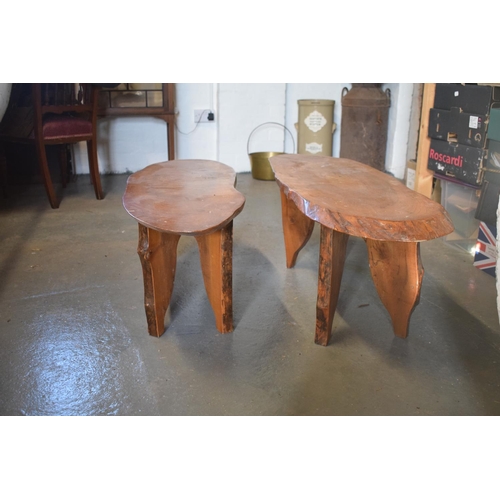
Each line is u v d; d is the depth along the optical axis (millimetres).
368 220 1704
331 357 1987
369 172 2385
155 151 4930
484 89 2623
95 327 2186
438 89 2992
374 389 1808
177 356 1996
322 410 1705
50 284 2559
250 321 2244
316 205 1825
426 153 3215
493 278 2658
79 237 3199
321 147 4949
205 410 1709
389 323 2234
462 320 2250
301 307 2363
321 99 4945
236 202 1997
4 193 4000
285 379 1861
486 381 1851
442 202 3182
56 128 3646
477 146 2711
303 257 2953
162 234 2051
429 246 3096
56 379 1855
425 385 1830
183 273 2709
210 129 4961
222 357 1989
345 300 2438
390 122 4879
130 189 2203
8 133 3791
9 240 3125
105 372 1897
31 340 2082
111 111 4250
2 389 1801
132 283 2588
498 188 2576
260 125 5004
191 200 2035
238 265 2822
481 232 2717
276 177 2271
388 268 2053
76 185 4441
